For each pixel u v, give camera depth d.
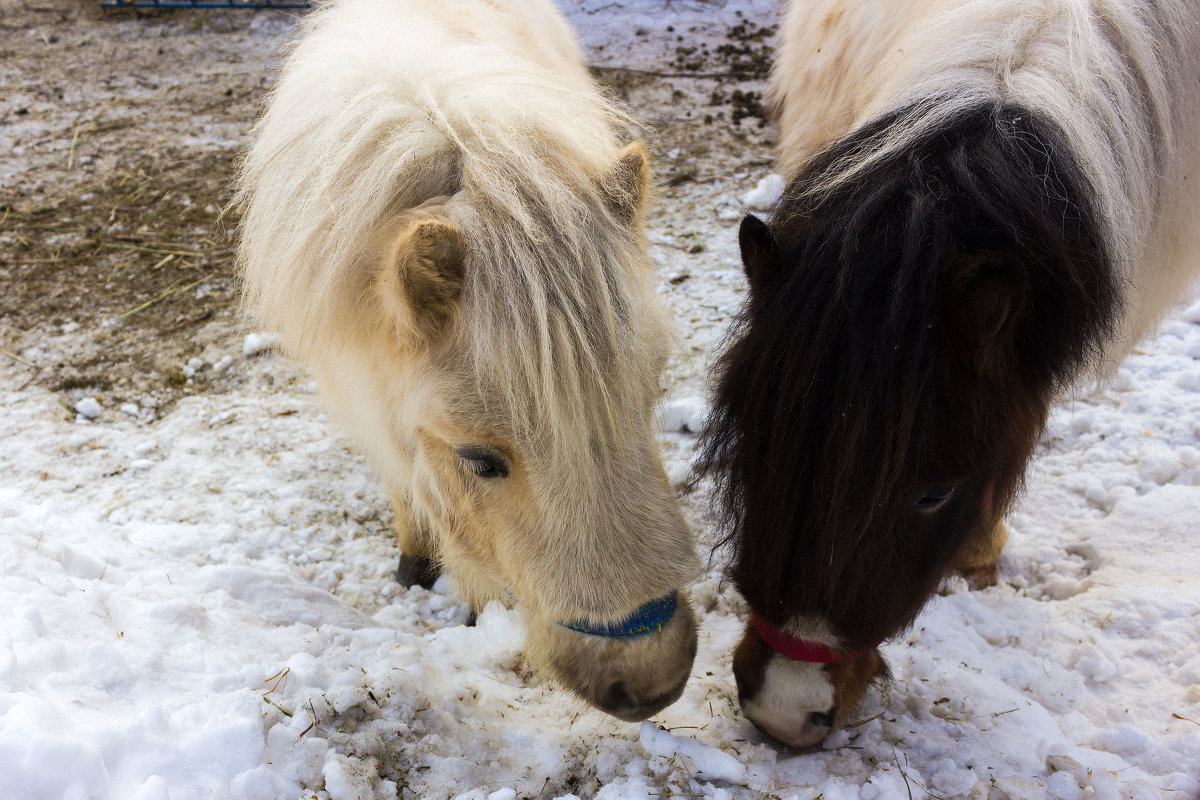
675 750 2.03
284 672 2.11
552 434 1.67
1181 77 2.29
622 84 7.16
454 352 1.73
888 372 1.55
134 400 3.87
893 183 1.73
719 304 4.38
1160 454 3.29
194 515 3.20
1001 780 2.04
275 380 4.05
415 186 1.94
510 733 2.25
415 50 2.27
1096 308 1.82
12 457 3.43
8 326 4.27
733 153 5.98
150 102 6.98
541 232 1.68
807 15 3.90
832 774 2.05
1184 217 2.39
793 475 1.64
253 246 2.34
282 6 9.14
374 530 3.29
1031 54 2.09
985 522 2.11
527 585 1.85
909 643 2.61
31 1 9.44
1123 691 2.44
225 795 1.74
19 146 6.13
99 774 1.63
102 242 4.98
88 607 2.19
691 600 2.80
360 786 1.89
